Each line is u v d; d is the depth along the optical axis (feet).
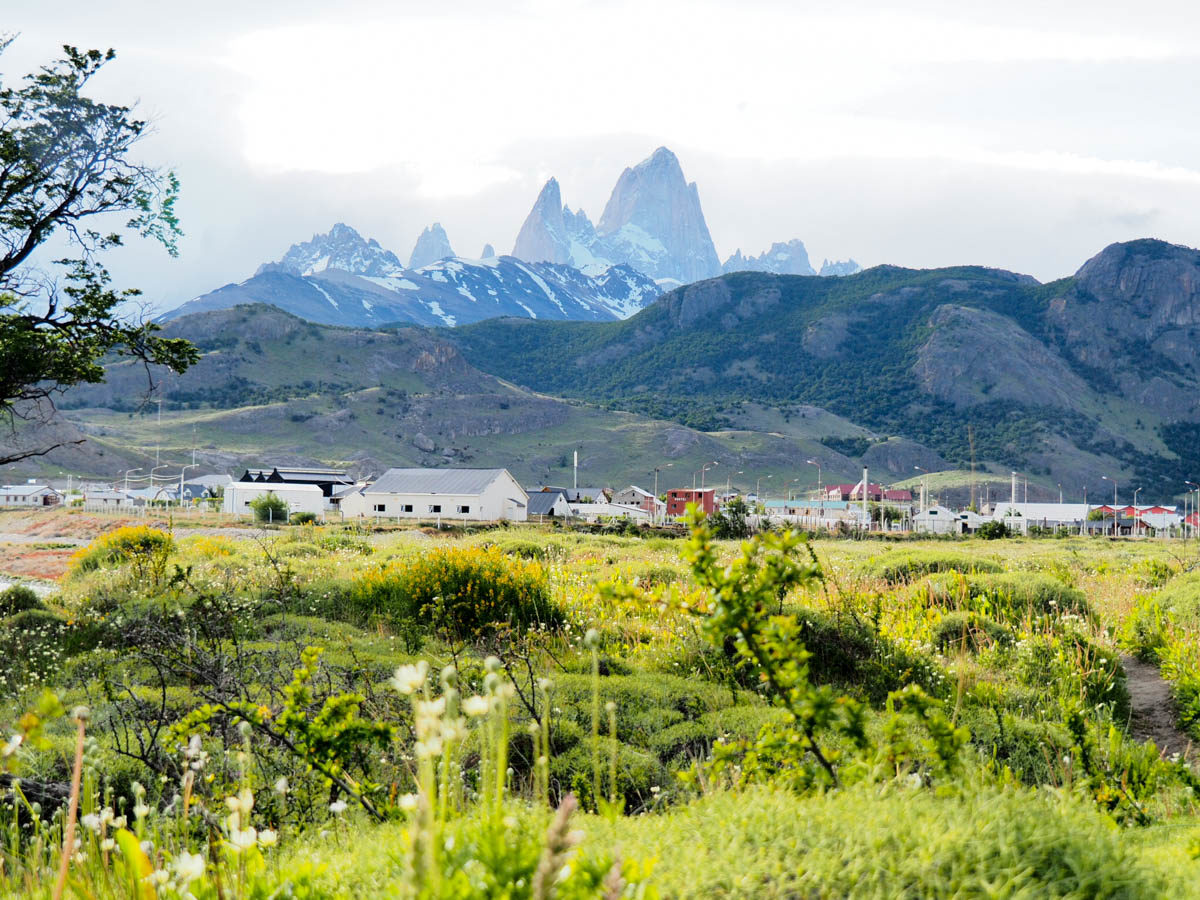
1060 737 22.07
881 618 37.76
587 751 20.24
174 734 15.28
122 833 7.70
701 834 9.36
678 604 12.18
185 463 554.87
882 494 526.98
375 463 615.57
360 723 12.71
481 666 26.68
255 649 30.63
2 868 11.09
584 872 6.24
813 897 7.80
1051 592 44.60
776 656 12.07
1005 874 8.08
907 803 9.89
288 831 13.73
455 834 7.14
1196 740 26.12
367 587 44.70
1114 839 9.50
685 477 650.84
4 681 28.45
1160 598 43.52
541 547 89.04
